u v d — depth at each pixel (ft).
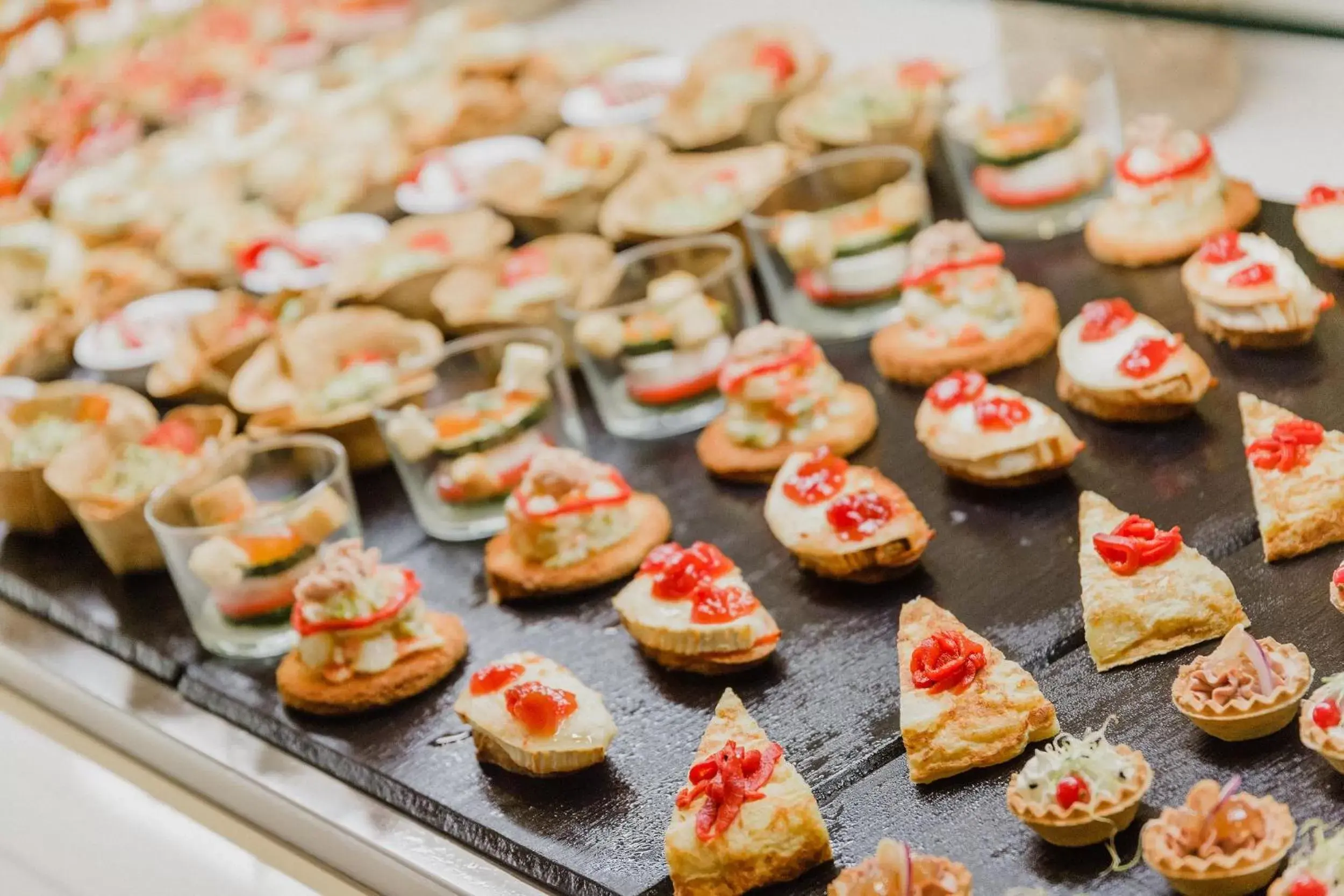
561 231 4.18
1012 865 2.84
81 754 3.42
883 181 3.79
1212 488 3.25
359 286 3.99
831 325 3.80
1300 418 3.22
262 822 3.24
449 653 3.33
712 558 3.27
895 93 4.09
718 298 3.70
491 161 4.42
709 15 4.72
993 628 3.15
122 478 3.66
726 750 2.95
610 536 3.44
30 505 3.78
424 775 3.16
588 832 3.02
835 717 3.10
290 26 5.31
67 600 3.65
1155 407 3.38
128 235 4.47
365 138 4.55
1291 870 2.69
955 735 2.96
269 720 3.31
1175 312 3.57
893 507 3.29
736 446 3.58
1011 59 3.84
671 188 4.09
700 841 2.89
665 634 3.21
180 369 3.97
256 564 3.40
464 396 3.66
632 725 3.17
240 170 4.56
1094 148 3.82
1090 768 2.82
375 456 3.80
